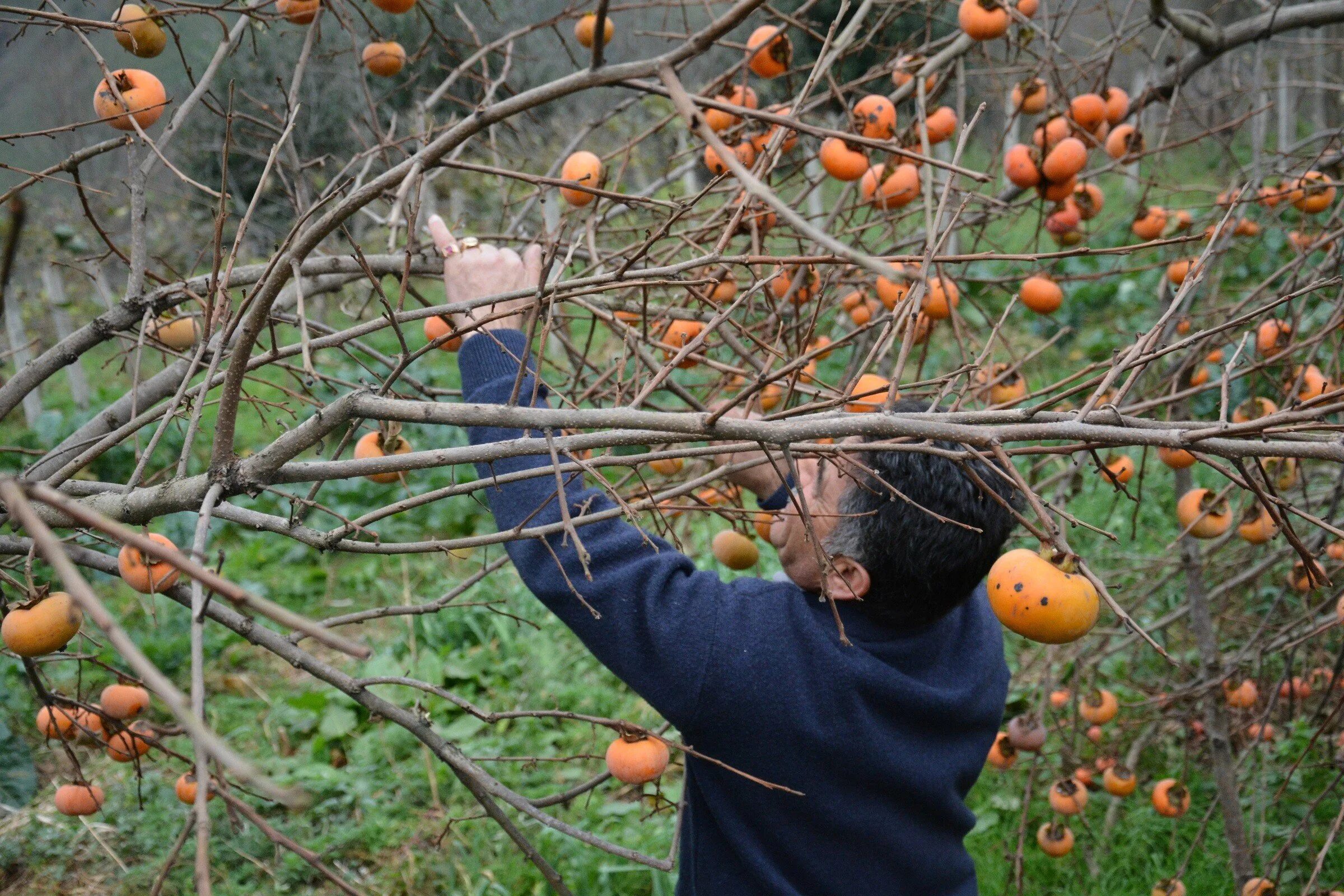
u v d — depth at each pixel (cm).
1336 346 245
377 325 158
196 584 104
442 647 492
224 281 162
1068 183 248
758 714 157
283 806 396
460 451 141
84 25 171
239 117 210
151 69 633
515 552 165
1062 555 136
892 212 271
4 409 188
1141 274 733
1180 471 305
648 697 159
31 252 668
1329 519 276
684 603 160
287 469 145
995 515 160
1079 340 688
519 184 480
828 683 159
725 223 223
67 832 374
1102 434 126
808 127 119
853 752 161
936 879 178
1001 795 365
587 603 155
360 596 567
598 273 236
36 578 314
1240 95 367
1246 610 429
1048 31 299
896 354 290
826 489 163
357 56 237
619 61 582
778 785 162
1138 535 494
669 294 251
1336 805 344
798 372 161
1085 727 361
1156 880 332
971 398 241
